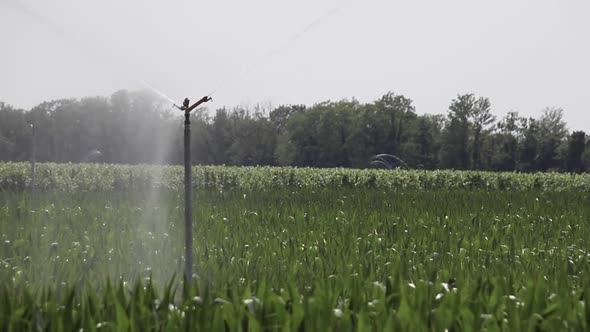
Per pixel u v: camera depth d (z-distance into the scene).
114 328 11.51
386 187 69.81
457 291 14.02
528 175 75.69
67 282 15.50
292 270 17.41
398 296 13.67
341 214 34.72
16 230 27.11
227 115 187.25
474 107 199.38
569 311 12.65
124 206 36.25
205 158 184.88
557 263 20.77
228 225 29.72
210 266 19.08
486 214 36.38
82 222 30.28
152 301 12.84
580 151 196.75
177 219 31.34
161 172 66.12
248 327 11.39
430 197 48.03
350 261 19.95
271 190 56.50
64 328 11.62
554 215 36.78
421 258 22.31
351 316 12.38
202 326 11.48
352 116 196.38
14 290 15.31
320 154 195.75
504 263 21.30
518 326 11.84
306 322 11.38
